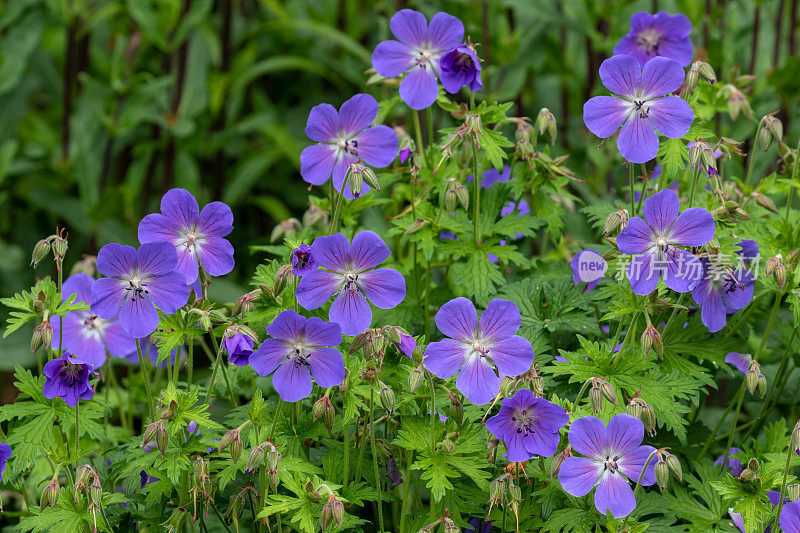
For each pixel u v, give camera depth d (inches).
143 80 69.3
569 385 46.9
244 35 72.0
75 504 44.9
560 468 44.1
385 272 44.4
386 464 46.3
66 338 48.3
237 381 48.6
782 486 44.8
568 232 59.2
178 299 44.6
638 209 48.2
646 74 45.8
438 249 48.7
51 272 71.7
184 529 46.6
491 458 44.6
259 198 71.4
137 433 53.7
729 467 47.4
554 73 68.7
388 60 48.2
